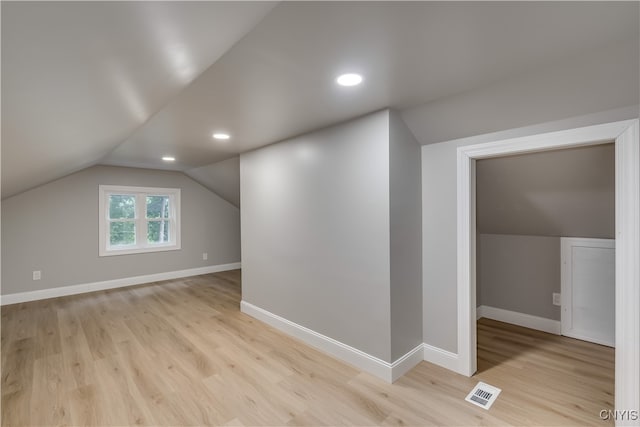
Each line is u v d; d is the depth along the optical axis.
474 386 2.21
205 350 2.81
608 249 2.83
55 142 1.96
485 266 3.61
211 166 4.93
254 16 1.11
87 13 0.69
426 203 2.56
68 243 4.67
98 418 1.89
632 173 1.66
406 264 2.41
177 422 1.86
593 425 1.80
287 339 3.05
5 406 2.00
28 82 0.94
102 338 3.08
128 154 4.01
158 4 0.77
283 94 1.98
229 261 6.49
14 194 4.08
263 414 1.94
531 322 3.29
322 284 2.79
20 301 4.29
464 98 2.01
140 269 5.34
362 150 2.41
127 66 1.14
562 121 1.87
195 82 1.80
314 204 2.86
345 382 2.28
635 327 1.69
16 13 0.60
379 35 1.33
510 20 1.22
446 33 1.31
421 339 2.59
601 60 1.51
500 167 2.73
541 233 3.18
